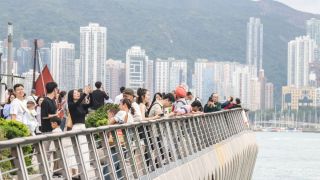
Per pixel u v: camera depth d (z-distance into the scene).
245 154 52.72
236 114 51.06
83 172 14.60
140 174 19.00
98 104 27.44
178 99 29.02
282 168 114.44
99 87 27.67
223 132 40.88
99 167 15.50
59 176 16.42
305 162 131.25
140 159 19.31
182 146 25.88
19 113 22.92
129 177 17.78
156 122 21.59
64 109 26.00
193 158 27.17
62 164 13.54
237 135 48.88
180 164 24.34
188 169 25.58
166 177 21.62
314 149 190.25
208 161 31.19
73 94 21.78
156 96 25.81
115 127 17.08
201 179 28.16
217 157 34.91
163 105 26.11
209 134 34.25
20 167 11.74
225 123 42.88
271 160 136.62
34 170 17.42
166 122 23.39
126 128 18.42
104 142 16.39
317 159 141.12
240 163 48.28
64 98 26.06
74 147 14.54
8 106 25.50
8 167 15.83
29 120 23.14
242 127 55.03
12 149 11.73
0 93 33.81
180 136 25.88
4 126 20.58
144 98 25.05
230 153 41.62
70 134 13.91
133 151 19.02
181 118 25.88
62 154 13.55
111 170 16.39
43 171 12.55
